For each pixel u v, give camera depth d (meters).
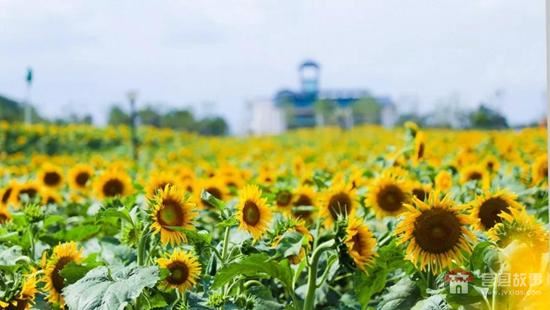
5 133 16.55
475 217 3.49
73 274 3.19
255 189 3.36
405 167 5.20
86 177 5.82
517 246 3.04
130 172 7.58
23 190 5.45
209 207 4.54
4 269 3.40
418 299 3.28
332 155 10.69
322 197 4.08
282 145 15.29
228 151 13.43
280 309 3.30
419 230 3.19
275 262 3.22
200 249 3.35
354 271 3.29
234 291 3.33
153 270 3.01
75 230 4.14
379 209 4.03
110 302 2.90
